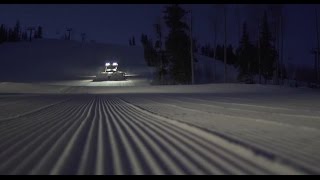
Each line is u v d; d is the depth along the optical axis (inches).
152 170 251.4
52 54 5551.2
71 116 679.7
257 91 1966.0
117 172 249.1
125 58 5374.0
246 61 3774.6
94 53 5698.8
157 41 3198.8
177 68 3061.0
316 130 425.4
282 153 293.1
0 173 256.2
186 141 363.6
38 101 1211.2
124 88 2335.1
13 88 2260.1
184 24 3014.3
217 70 4436.5
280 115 617.0
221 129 443.5
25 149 349.1
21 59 5093.5
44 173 252.7
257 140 356.8
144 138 391.9
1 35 6619.1
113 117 642.2
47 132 466.3
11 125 554.3
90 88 2368.4
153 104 991.6
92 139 396.8
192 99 1222.3
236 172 239.3
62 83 3097.9
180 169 251.6
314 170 239.6
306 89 2139.5
